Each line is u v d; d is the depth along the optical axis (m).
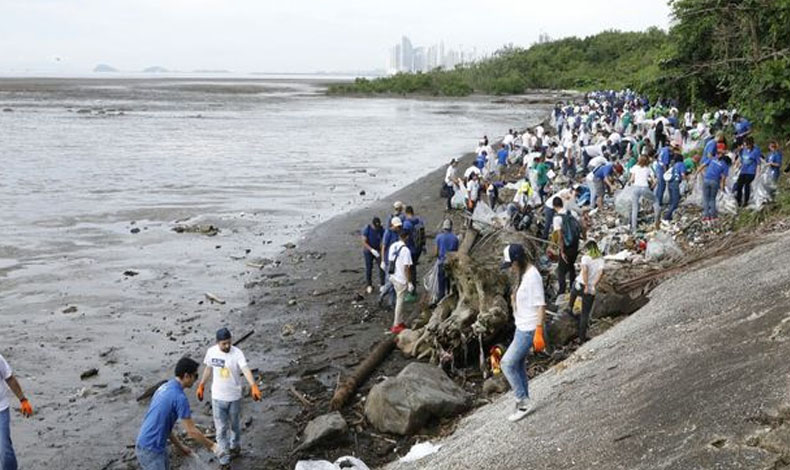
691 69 27.11
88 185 30.45
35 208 25.59
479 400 10.35
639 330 10.15
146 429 7.45
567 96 99.00
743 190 17.05
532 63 122.75
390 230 14.90
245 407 10.88
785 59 19.12
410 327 13.62
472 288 12.12
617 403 7.49
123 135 50.50
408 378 10.16
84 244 20.80
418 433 9.66
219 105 87.50
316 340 13.48
